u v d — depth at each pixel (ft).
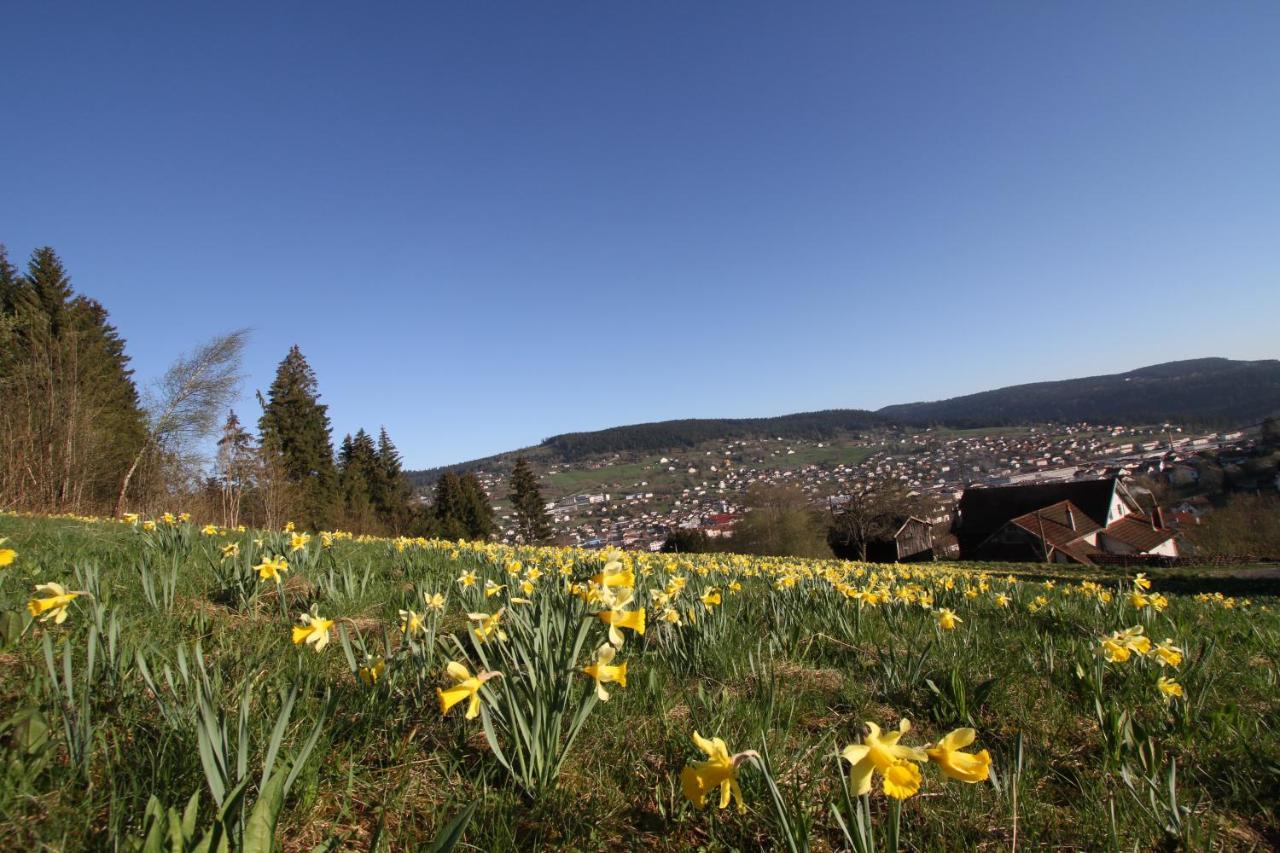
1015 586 26.25
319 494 156.46
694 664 11.83
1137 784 8.13
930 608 18.51
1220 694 11.89
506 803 6.93
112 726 7.27
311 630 8.60
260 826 5.29
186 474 95.04
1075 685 11.61
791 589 18.86
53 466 72.90
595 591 8.20
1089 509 149.18
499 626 9.70
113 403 111.24
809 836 6.23
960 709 10.08
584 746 8.46
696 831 7.04
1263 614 21.88
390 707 8.46
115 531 27.86
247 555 16.01
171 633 10.96
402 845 6.42
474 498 198.39
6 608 10.48
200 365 92.84
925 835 7.06
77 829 5.49
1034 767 8.66
